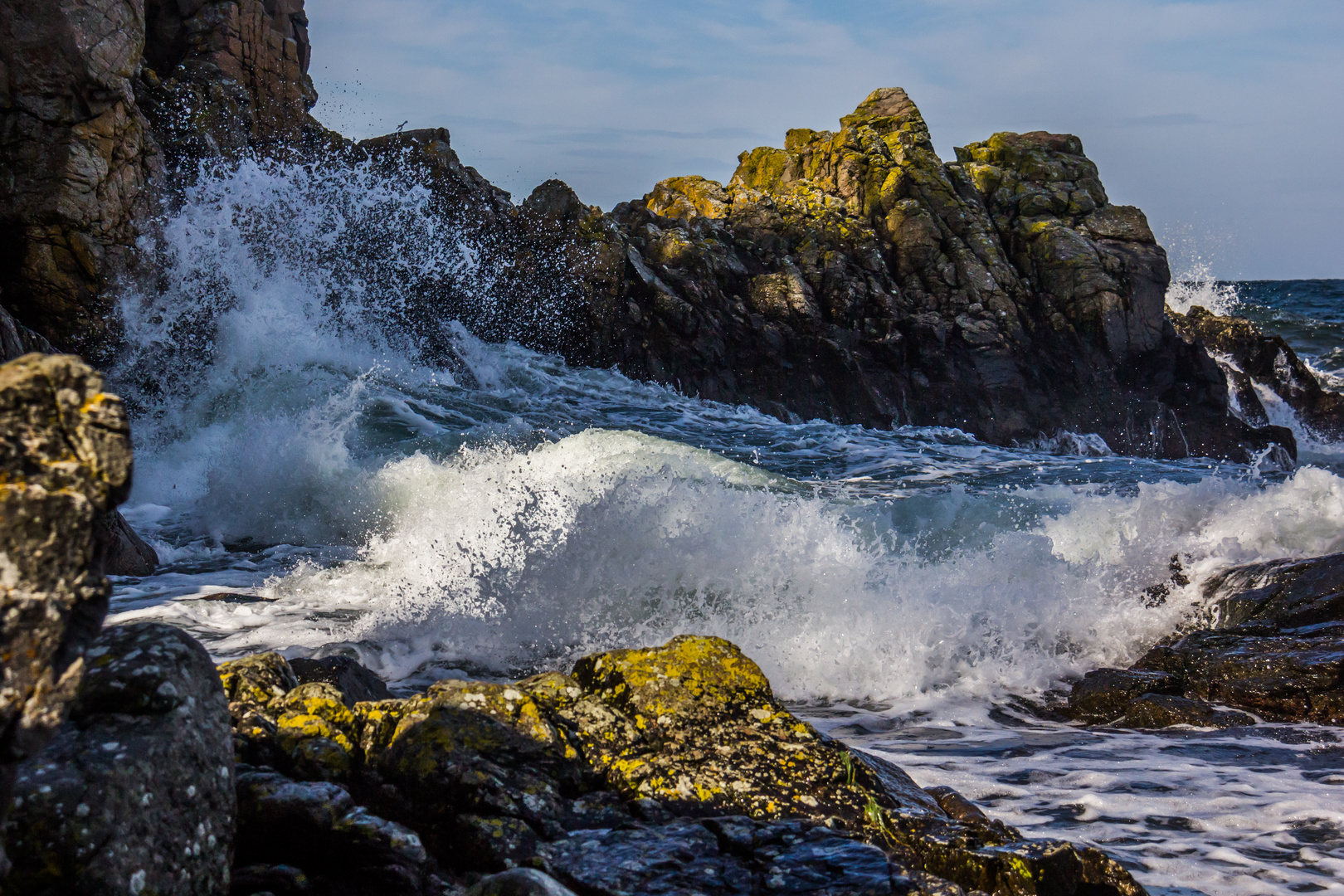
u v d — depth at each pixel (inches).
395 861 97.3
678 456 468.8
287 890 94.3
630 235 881.5
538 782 114.1
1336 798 168.1
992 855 108.1
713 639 144.3
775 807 117.0
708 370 820.0
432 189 753.6
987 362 868.6
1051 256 909.8
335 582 317.4
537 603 277.3
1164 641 264.4
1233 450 885.2
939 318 876.6
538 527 306.8
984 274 898.1
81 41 509.4
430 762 112.9
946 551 315.6
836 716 230.2
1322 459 895.7
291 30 773.3
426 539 349.1
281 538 392.8
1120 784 177.0
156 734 82.2
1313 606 250.8
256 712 120.5
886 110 1035.3
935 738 212.8
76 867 72.7
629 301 812.0
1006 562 295.6
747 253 909.8
